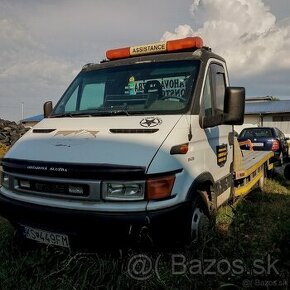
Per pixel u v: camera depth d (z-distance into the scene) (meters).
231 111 4.27
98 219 3.35
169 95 4.45
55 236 3.67
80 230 3.46
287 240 3.45
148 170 3.40
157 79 4.66
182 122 4.00
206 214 4.28
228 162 5.46
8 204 3.91
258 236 4.56
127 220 3.30
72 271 3.53
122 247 3.52
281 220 4.84
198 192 4.07
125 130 3.93
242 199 6.81
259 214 5.91
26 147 4.17
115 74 5.01
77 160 3.59
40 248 4.13
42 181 3.72
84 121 4.40
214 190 4.60
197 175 4.04
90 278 3.40
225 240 4.24
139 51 5.19
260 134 14.40
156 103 4.37
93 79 5.15
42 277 3.46
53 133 4.29
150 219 3.30
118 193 3.42
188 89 4.38
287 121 29.33
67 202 3.56
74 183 3.53
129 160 3.48
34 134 4.44
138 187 3.40
